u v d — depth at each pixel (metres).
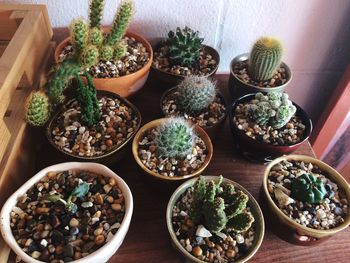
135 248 0.29
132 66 0.38
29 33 0.33
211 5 0.41
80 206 0.28
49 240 0.26
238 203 0.25
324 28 0.45
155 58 0.43
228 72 0.49
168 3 0.40
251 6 0.42
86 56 0.28
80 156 0.31
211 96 0.36
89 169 0.30
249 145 0.34
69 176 0.30
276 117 0.34
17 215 0.27
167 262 0.29
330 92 0.54
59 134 0.33
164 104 0.38
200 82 0.36
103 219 0.28
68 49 0.39
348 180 0.60
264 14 0.43
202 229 0.28
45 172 0.29
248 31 0.44
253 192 0.34
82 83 0.30
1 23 0.36
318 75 0.51
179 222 0.29
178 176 0.31
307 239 0.29
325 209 0.30
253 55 0.39
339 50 0.48
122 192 0.29
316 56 0.48
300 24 0.44
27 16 0.35
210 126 0.36
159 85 0.43
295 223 0.28
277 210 0.29
